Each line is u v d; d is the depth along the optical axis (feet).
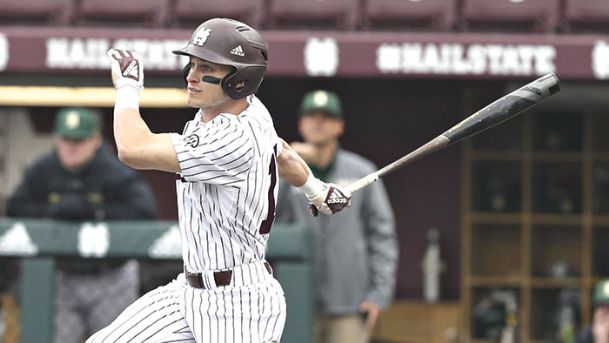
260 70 48.75
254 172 48.60
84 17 114.93
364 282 88.53
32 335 84.12
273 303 50.29
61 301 84.38
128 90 48.55
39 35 111.55
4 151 130.31
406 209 131.75
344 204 52.44
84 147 86.33
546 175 132.46
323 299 87.45
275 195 50.39
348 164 88.28
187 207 49.32
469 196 130.52
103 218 85.35
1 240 84.23
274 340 50.72
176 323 50.14
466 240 129.90
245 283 49.65
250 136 48.24
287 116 131.23
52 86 117.80
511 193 131.95
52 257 83.97
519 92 51.47
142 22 115.03
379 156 131.85
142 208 86.07
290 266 83.30
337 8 114.62
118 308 84.48
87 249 83.61
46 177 88.53
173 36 111.45
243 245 49.52
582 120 130.52
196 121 49.88
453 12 114.52
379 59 110.83
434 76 111.14
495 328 127.44
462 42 110.83
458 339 126.52
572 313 128.26
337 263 87.25
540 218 130.41
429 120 131.64
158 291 51.16
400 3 114.73
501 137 131.85
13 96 122.21
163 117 129.39
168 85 115.65
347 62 110.93
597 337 93.61
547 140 130.82
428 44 110.83
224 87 48.26
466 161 130.41
